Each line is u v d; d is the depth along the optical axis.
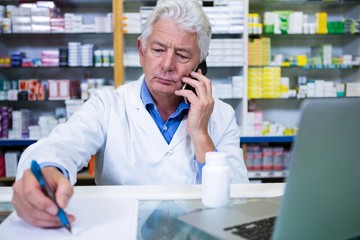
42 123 3.30
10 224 0.65
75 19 3.26
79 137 1.11
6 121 3.28
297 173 0.48
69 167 0.86
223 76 3.71
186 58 1.14
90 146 1.15
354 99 0.48
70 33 3.32
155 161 1.21
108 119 1.26
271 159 3.40
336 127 0.47
